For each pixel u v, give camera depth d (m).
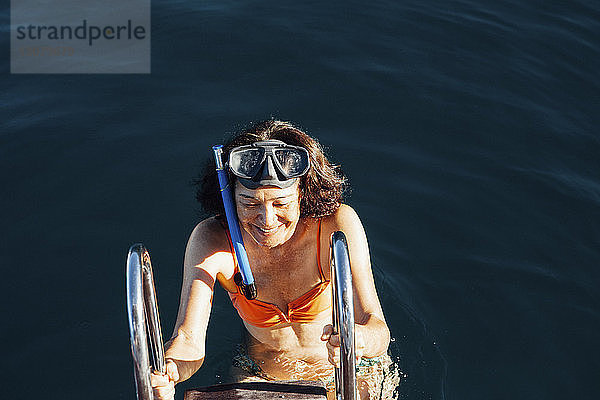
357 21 5.94
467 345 3.46
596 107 5.13
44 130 4.73
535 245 4.01
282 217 2.54
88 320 3.55
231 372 3.18
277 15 5.97
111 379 3.28
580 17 6.18
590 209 4.25
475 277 3.82
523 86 5.29
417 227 4.12
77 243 3.96
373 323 2.55
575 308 3.64
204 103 5.01
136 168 4.45
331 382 3.10
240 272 2.70
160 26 5.79
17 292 3.68
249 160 2.44
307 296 2.90
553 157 4.65
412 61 5.50
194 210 4.18
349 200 4.27
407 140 4.75
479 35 5.85
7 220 4.09
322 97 5.10
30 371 3.30
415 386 3.23
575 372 3.32
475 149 4.69
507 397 3.20
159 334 2.17
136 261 1.94
